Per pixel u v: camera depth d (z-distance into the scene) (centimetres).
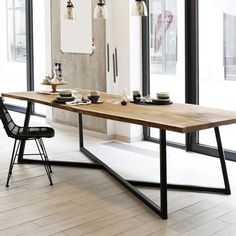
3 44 937
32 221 358
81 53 693
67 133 709
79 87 706
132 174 484
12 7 902
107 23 644
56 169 505
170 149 596
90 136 686
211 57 558
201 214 371
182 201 401
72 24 702
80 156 561
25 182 457
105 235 331
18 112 900
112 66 652
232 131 555
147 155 568
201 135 577
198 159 545
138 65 641
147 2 629
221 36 545
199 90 577
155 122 351
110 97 505
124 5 626
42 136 454
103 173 490
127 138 644
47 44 764
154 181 455
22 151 525
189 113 395
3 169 503
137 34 634
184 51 577
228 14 534
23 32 884
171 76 616
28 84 873
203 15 557
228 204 394
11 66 928
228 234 333
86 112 414
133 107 432
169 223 353
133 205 392
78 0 685
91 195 419
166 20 611
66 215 370
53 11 738
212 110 412
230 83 546
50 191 430
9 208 386
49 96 516
